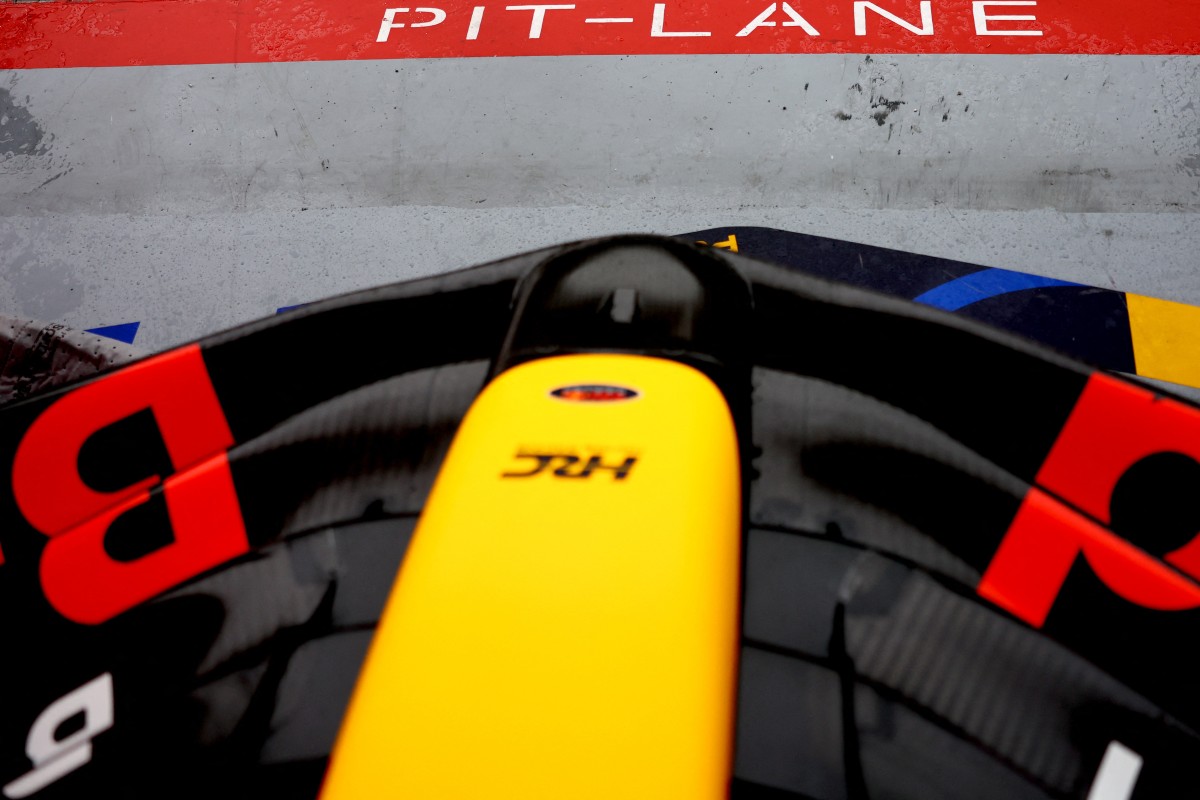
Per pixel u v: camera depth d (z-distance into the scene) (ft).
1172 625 4.33
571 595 3.37
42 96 15.06
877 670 4.43
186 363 5.29
